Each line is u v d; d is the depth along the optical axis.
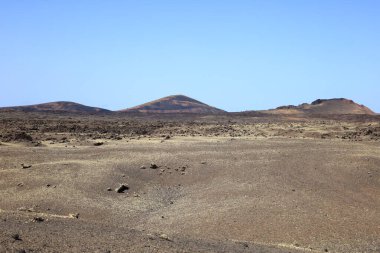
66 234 19.98
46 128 75.12
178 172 41.72
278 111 152.25
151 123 95.44
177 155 46.59
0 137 57.25
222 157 46.25
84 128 78.31
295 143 55.84
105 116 126.56
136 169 41.84
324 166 43.50
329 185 38.66
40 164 42.09
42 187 36.59
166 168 42.47
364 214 32.53
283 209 32.81
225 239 27.11
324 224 30.47
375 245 27.69
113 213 32.56
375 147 53.22
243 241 26.64
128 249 18.44
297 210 32.69
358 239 28.48
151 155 46.50
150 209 34.00
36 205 32.94
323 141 58.78
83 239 19.28
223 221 30.83
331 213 32.38
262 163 44.19
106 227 23.38
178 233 28.69
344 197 36.00
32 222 22.16
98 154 47.03
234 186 37.97
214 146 52.66
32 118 98.38
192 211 33.09
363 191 37.84
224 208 33.25
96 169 40.94
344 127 79.94
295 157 46.69
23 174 39.28
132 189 37.88
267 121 112.75
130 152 48.09
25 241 17.55
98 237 20.09
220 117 131.38
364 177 40.75
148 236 21.94
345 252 26.59
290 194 36.00
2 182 37.62
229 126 89.69
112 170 40.88
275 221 30.77
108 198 35.53
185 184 39.59
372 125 82.31
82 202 34.03
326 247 27.20
